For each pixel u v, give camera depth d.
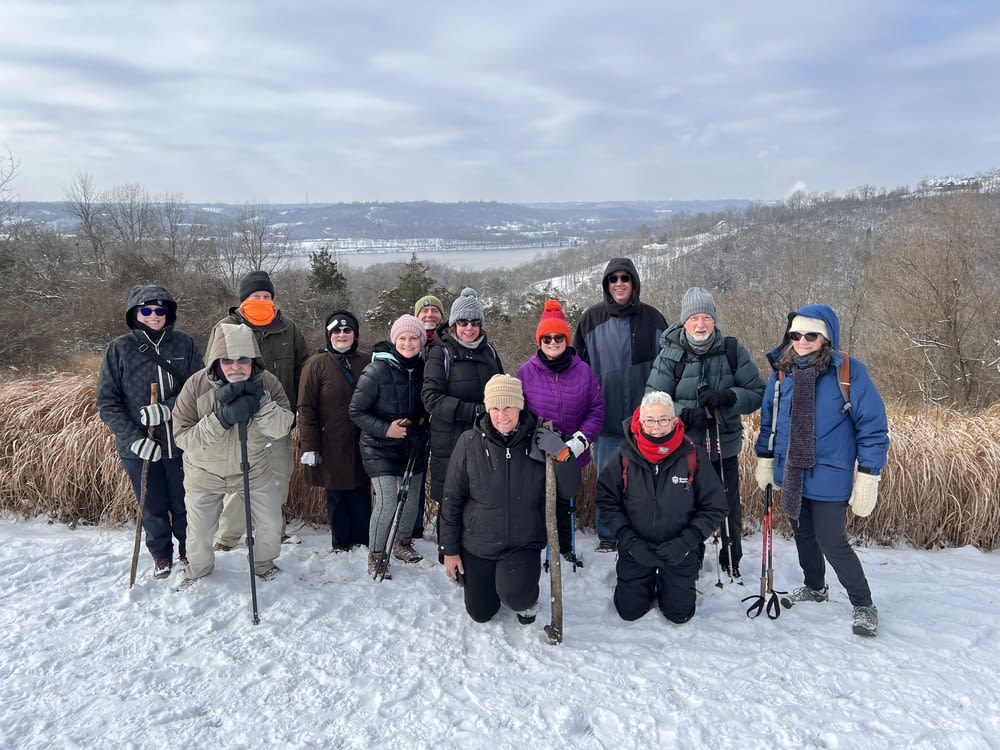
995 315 14.92
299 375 4.43
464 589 3.43
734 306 22.48
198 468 3.48
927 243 15.91
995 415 5.81
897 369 16.53
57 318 21.97
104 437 4.91
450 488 3.21
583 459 3.91
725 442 3.74
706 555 4.21
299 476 4.92
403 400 3.87
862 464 3.10
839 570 3.23
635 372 4.31
